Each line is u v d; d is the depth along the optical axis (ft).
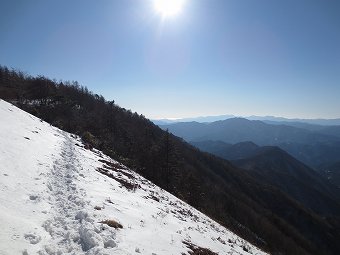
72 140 122.42
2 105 105.70
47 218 37.29
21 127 88.43
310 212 437.17
